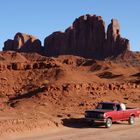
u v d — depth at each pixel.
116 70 147.38
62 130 24.33
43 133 23.08
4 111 31.05
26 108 36.31
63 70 72.19
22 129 22.78
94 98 43.34
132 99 47.56
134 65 191.62
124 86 53.22
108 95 47.00
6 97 51.59
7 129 22.08
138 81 86.56
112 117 26.42
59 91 44.00
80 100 41.88
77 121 27.42
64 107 37.41
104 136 22.67
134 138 22.25
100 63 156.75
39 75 71.88
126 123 28.67
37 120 24.50
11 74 70.44
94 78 77.19
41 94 42.91
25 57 159.25
